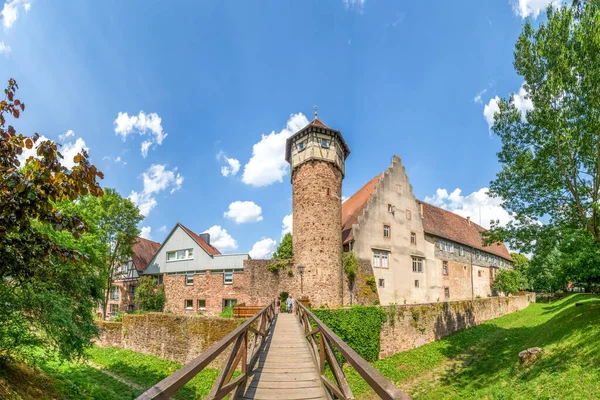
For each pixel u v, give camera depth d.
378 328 19.38
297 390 5.96
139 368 18.42
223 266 28.69
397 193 29.84
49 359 12.16
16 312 9.94
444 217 39.03
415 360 19.22
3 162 4.47
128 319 22.33
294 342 10.13
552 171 15.73
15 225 4.42
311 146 23.27
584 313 16.00
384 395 2.30
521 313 33.41
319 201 22.66
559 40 14.24
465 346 21.75
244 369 5.76
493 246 46.69
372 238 26.58
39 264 5.80
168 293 29.72
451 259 35.25
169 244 32.97
